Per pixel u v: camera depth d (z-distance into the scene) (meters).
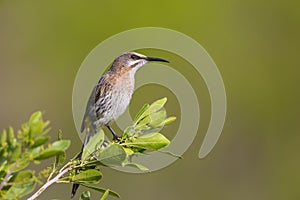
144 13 18.97
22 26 18.72
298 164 19.17
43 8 18.70
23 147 4.41
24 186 4.64
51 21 18.78
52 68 18.69
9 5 18.62
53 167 5.14
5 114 18.20
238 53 20.08
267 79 20.11
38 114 4.41
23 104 18.34
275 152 19.44
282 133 19.72
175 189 17.00
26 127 4.39
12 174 4.56
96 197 14.43
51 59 18.70
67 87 18.62
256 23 20.50
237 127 19.52
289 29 20.53
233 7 20.16
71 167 5.23
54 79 18.62
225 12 20.06
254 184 18.77
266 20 20.56
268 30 20.55
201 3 19.61
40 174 4.68
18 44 18.66
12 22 18.66
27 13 18.72
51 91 18.55
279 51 20.47
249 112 19.73
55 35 18.77
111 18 18.77
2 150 4.43
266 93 20.00
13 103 18.33
